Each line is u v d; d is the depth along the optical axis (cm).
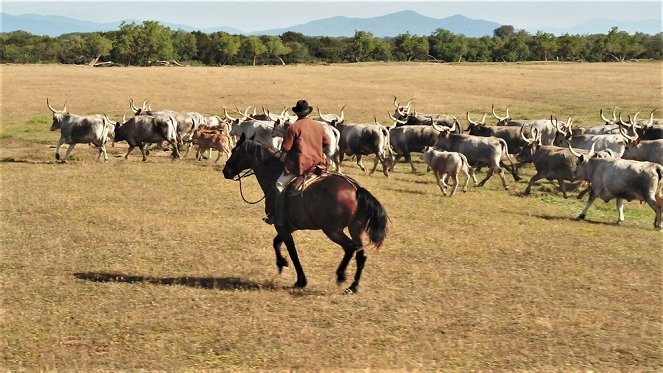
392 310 1105
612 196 1878
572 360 922
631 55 13750
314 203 1154
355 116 4438
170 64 11706
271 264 1357
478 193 2275
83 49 11531
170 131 2811
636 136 2706
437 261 1402
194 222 1681
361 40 13150
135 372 873
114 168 2511
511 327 1039
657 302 1176
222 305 1114
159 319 1050
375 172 2698
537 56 13788
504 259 1427
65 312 1081
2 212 1761
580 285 1265
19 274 1277
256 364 897
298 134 1170
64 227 1616
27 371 875
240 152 1263
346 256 1166
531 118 4225
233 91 5869
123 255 1398
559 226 1767
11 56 11412
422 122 3225
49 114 4353
